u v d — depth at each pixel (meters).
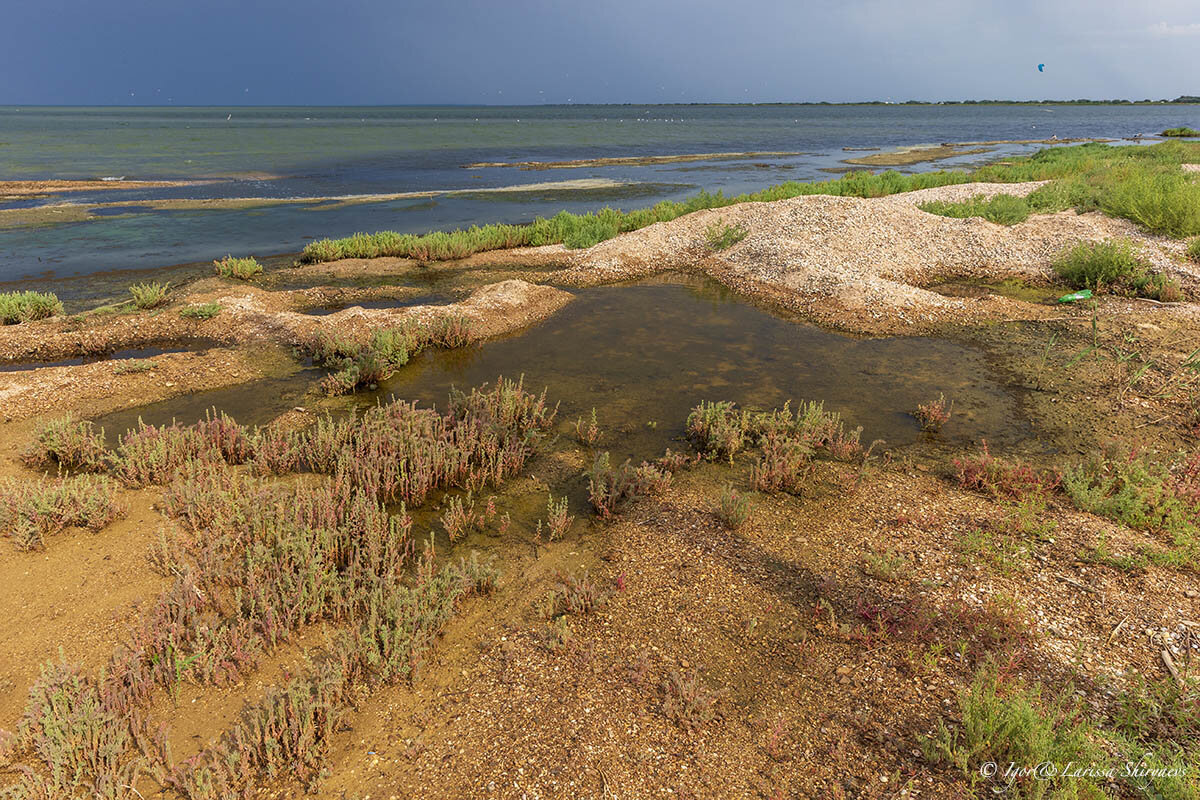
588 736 3.81
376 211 24.20
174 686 4.16
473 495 6.62
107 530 5.77
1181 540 5.22
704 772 3.57
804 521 6.01
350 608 4.79
